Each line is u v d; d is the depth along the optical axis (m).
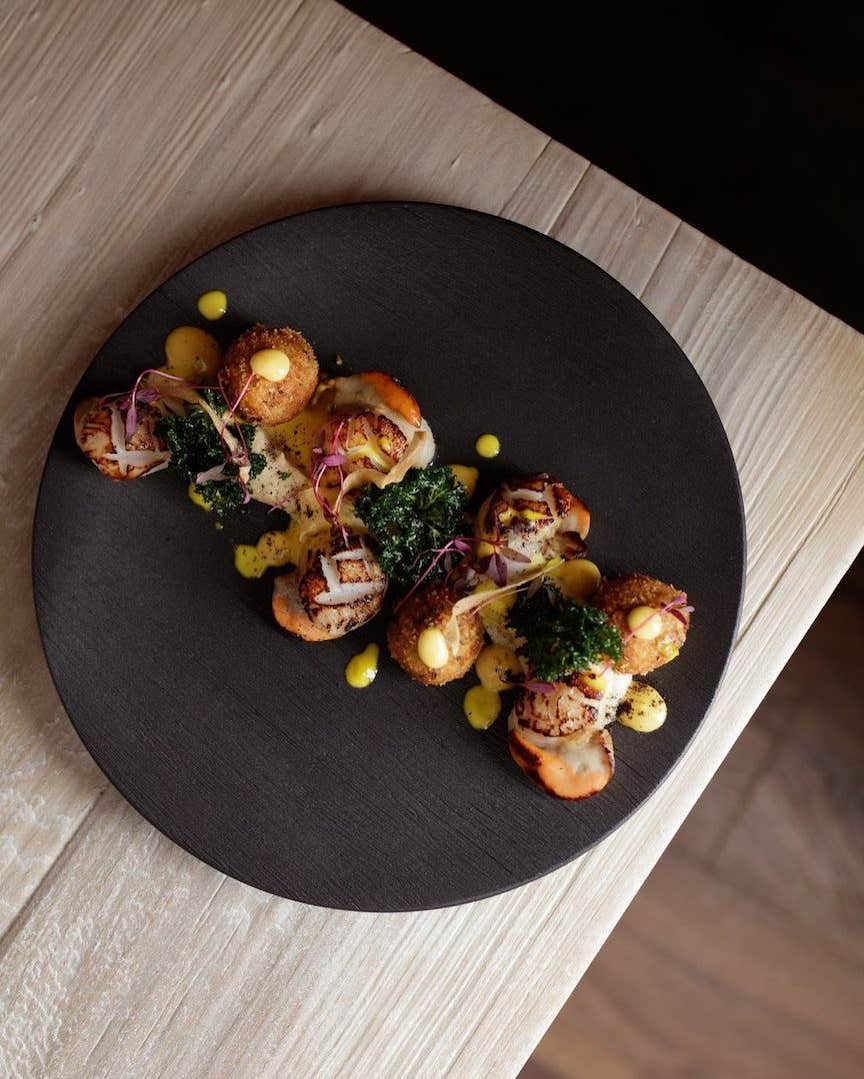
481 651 0.65
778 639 0.67
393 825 0.64
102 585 0.64
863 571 0.84
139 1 0.68
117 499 0.64
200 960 0.66
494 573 0.64
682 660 0.64
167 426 0.63
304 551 0.64
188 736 0.64
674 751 0.64
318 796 0.64
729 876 0.85
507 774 0.64
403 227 0.65
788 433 0.68
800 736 0.85
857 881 0.85
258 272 0.65
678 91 0.87
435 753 0.64
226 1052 0.65
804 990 0.85
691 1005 0.85
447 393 0.65
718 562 0.64
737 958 0.85
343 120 0.68
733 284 0.68
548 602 0.63
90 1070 0.65
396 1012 0.66
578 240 0.68
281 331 0.63
